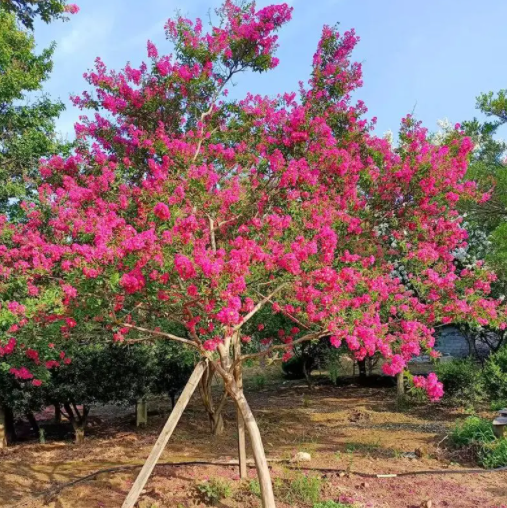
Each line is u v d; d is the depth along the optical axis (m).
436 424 8.65
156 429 8.98
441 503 4.96
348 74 6.75
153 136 6.20
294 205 5.09
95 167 6.41
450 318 5.31
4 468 6.62
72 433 9.32
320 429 8.72
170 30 6.59
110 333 5.64
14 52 9.62
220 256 3.98
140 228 4.94
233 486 5.38
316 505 4.66
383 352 4.45
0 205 8.97
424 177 5.90
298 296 4.50
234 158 6.14
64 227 4.86
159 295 4.09
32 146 9.20
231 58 6.80
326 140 6.04
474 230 10.70
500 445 6.23
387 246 6.86
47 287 4.64
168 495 5.14
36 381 5.97
